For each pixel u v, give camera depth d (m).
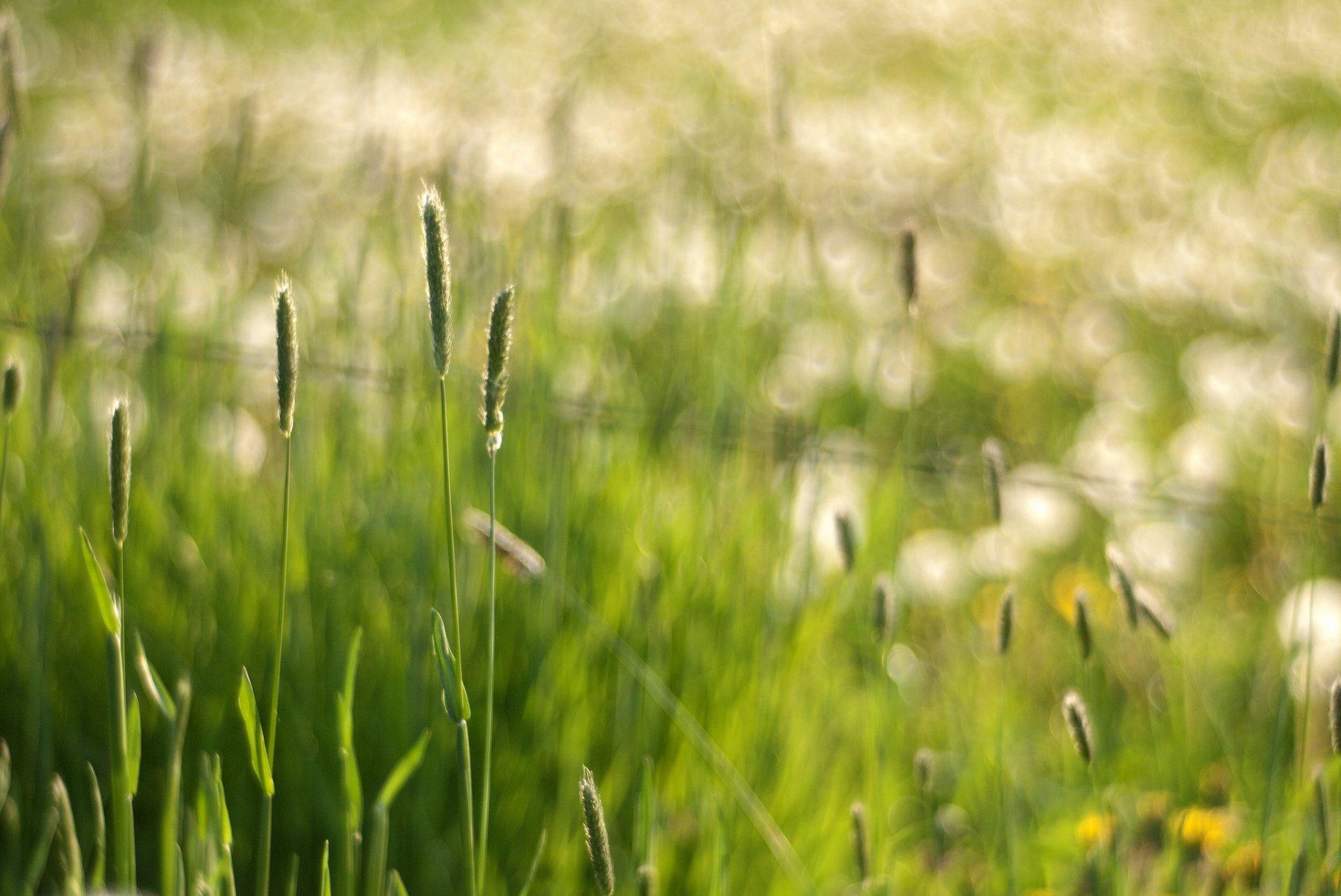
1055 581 4.14
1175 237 6.71
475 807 2.34
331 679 2.35
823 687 2.71
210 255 3.05
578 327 2.90
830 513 2.74
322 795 2.31
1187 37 11.76
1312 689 3.02
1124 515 3.91
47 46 7.34
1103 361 5.78
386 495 2.49
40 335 2.39
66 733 2.35
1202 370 5.14
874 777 2.32
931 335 5.48
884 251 4.96
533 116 3.76
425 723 2.33
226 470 2.67
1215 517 4.05
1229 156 8.85
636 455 2.61
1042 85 10.66
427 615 2.34
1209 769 2.94
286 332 2.01
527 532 2.40
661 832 2.33
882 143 6.51
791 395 3.02
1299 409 4.36
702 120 5.02
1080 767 3.04
